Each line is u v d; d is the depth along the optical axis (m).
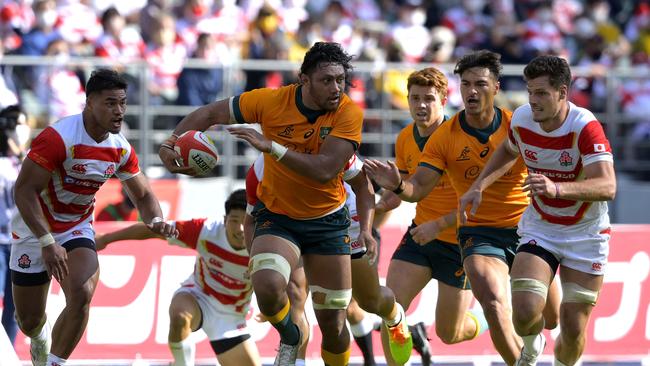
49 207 23.33
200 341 32.19
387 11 59.91
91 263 23.25
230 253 26.44
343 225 22.72
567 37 60.09
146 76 43.94
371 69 45.75
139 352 31.84
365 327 28.84
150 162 44.25
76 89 43.03
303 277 26.11
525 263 22.81
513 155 23.62
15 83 42.41
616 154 49.03
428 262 27.19
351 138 21.62
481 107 24.86
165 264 32.22
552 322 26.97
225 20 51.47
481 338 33.06
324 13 54.56
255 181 24.22
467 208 25.34
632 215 48.56
